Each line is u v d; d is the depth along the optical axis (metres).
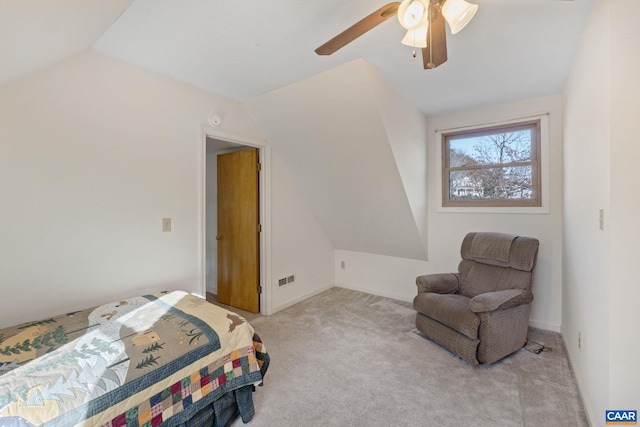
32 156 1.76
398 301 3.86
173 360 1.41
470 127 3.30
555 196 2.87
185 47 1.97
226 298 3.77
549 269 2.92
